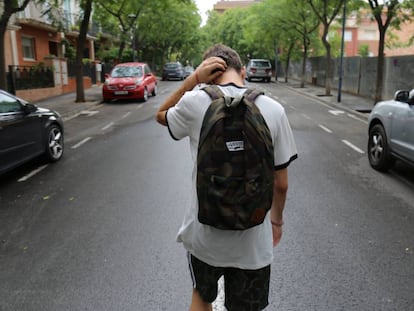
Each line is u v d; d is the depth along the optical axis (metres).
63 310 3.33
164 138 10.72
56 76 23.33
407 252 4.27
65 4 30.61
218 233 2.04
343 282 3.68
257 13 30.08
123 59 42.97
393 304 3.36
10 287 3.68
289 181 6.80
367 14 17.98
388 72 19.09
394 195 6.12
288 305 3.34
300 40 32.06
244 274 2.15
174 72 40.47
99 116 15.45
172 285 3.65
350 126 12.83
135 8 28.00
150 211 5.45
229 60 2.21
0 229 4.97
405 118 6.60
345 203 5.76
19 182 6.93
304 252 4.26
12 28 20.67
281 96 23.30
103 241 4.56
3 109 6.83
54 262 4.11
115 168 7.75
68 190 6.43
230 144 1.86
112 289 3.61
